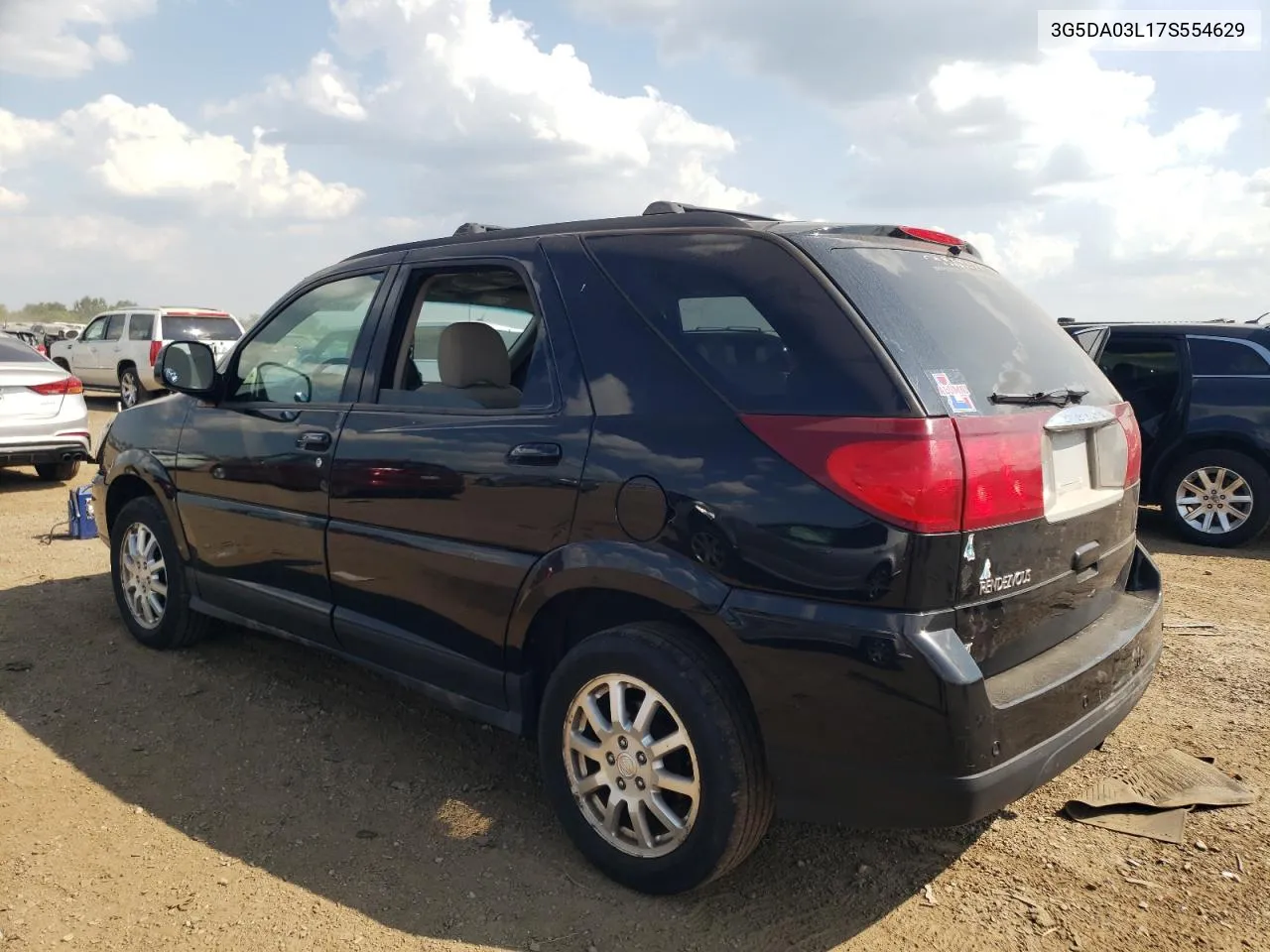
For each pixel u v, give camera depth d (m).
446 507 3.23
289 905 2.80
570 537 2.89
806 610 2.44
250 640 5.02
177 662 4.69
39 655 4.76
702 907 2.83
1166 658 4.93
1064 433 2.84
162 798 3.42
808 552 2.43
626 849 2.87
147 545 4.81
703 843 2.66
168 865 3.01
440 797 3.46
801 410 2.51
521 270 3.27
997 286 3.28
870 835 3.24
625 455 2.77
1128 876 3.01
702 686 2.62
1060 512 2.73
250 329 4.37
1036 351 3.06
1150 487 8.09
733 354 2.71
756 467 2.53
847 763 2.44
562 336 3.06
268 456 3.96
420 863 3.04
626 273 3.01
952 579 2.37
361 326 3.77
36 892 2.84
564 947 2.64
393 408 3.53
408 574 3.39
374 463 3.49
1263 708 4.29
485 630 3.17
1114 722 2.88
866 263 2.80
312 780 3.57
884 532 2.34
